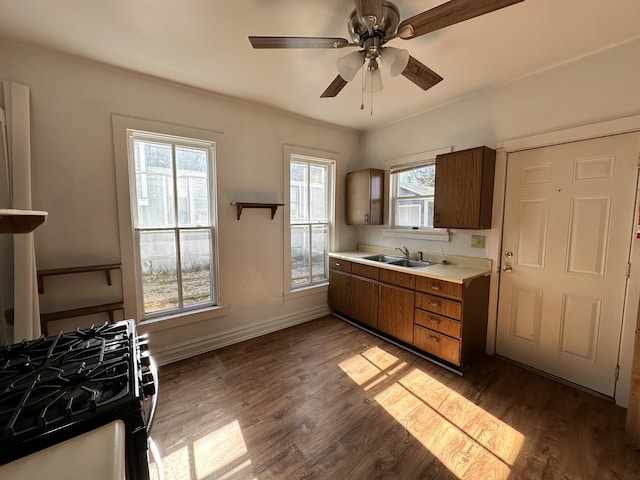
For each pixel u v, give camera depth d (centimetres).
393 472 142
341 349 272
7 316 184
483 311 253
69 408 70
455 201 252
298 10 150
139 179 236
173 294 257
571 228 210
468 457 150
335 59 199
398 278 271
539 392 205
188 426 173
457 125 272
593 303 203
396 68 144
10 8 147
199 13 153
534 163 226
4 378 88
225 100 265
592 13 151
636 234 179
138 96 224
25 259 178
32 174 191
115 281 225
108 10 150
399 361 249
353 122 338
